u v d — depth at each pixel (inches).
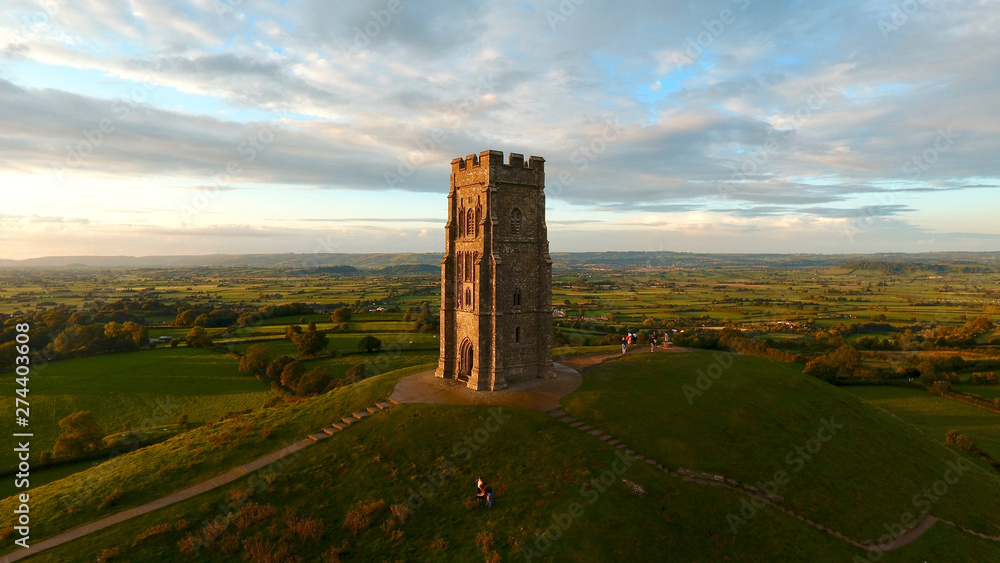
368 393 2352.4
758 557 1428.4
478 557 1322.6
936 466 2190.0
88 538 1448.1
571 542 1365.7
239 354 4421.8
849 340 5659.5
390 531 1443.2
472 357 2453.2
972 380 3897.6
